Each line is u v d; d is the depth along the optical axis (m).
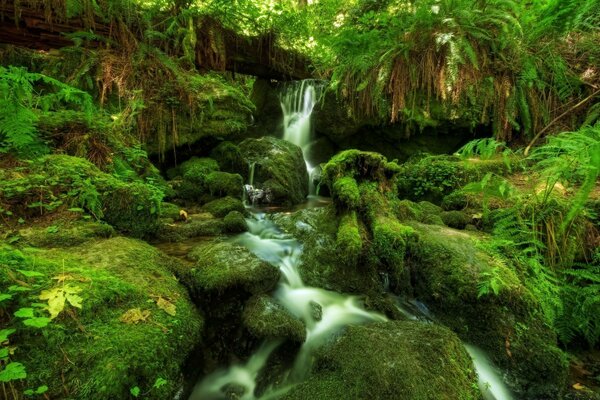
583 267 3.44
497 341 2.73
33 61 5.66
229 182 5.35
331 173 4.00
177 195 5.27
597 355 3.07
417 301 3.27
